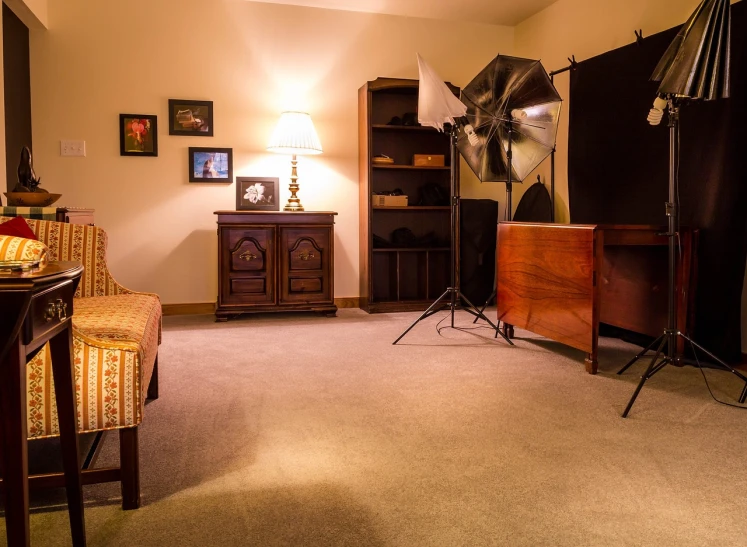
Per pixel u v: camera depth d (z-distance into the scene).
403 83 4.63
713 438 1.99
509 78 3.59
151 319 2.02
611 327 3.79
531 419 2.18
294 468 1.75
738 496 1.57
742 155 2.92
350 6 4.76
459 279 4.82
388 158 4.72
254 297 4.36
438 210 5.00
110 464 1.75
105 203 4.45
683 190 3.27
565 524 1.42
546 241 3.12
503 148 3.89
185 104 4.54
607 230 2.77
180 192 4.58
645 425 2.12
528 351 3.29
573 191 4.21
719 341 3.03
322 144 4.86
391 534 1.38
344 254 4.98
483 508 1.50
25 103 4.15
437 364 3.00
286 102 4.76
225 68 4.62
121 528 1.40
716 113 3.05
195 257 4.64
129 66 4.43
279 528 1.40
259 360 3.10
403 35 4.99
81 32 4.32
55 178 4.34
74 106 4.34
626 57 3.70
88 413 1.43
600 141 3.93
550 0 4.63
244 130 4.69
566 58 4.58
